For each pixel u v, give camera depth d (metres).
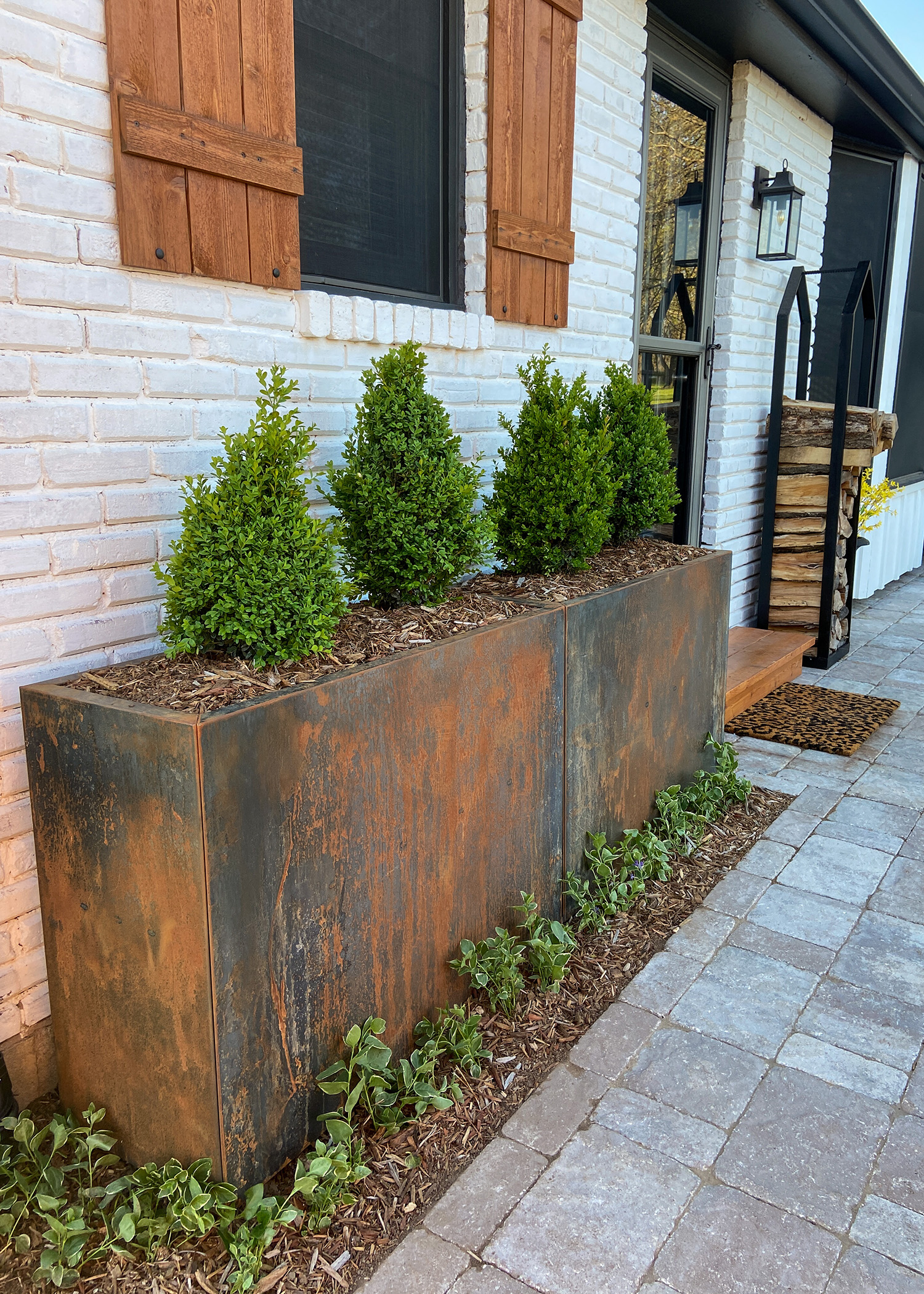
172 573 1.91
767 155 5.44
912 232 7.68
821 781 3.99
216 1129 1.68
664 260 4.88
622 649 2.93
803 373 6.01
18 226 1.81
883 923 2.87
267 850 1.68
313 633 1.95
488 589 2.91
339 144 2.81
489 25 3.07
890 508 7.80
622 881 2.96
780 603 5.84
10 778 1.94
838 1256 1.72
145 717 1.56
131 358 2.07
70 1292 1.60
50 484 1.94
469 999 2.39
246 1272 1.60
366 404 2.44
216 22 2.08
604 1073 2.20
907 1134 2.02
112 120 1.93
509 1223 1.78
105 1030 1.81
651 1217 1.80
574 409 3.43
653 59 4.34
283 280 2.38
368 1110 1.99
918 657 6.02
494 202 3.20
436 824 2.16
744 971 2.61
